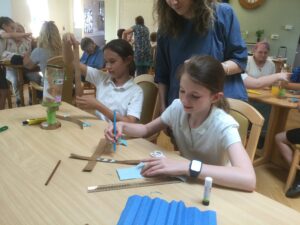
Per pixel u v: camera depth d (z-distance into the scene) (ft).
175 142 4.31
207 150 3.60
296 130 7.35
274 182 7.86
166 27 4.62
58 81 4.11
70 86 6.87
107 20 21.72
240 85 4.85
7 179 2.68
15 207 2.27
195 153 3.79
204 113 3.53
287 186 7.25
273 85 8.32
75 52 4.89
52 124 4.07
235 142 3.20
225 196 2.59
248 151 3.93
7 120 4.26
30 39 13.92
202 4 4.04
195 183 2.76
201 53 4.45
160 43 5.09
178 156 3.34
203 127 3.52
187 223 2.11
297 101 7.72
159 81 5.43
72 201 2.38
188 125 3.74
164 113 4.13
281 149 8.09
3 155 3.17
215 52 4.46
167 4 4.38
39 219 2.15
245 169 2.82
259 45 10.13
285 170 8.55
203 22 4.19
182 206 2.32
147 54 14.93
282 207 2.47
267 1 19.65
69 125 4.19
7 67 11.85
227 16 4.43
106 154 3.32
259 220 2.28
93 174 2.85
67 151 3.33
